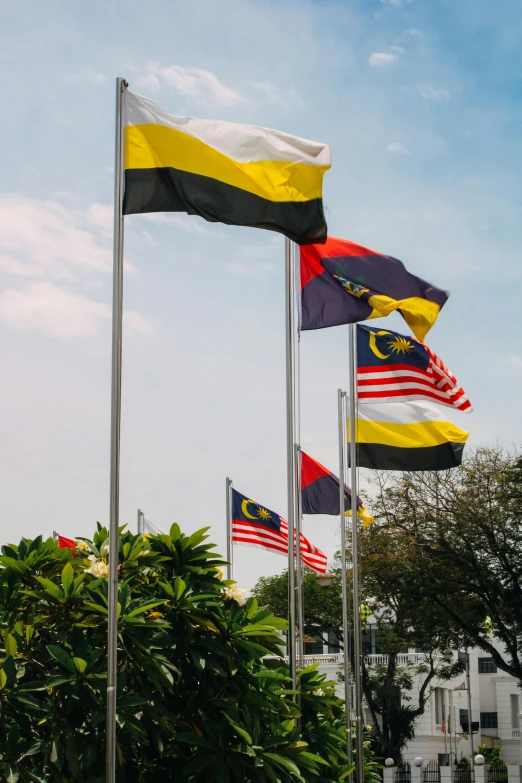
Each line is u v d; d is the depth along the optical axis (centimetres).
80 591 1010
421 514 3941
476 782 4181
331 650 6394
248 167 1130
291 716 1134
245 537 2517
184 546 1122
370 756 2270
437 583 3925
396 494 3969
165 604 1061
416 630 4147
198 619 1038
